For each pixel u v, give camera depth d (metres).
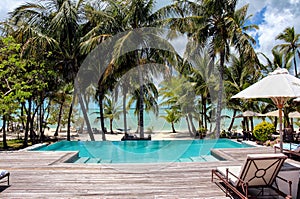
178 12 13.66
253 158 3.69
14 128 22.67
